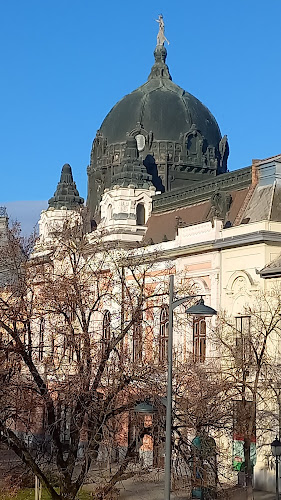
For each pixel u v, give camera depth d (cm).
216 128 8388
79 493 4188
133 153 7531
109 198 7325
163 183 7831
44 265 4575
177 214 6944
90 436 3831
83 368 3912
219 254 5928
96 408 3744
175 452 3975
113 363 4053
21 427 4653
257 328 5128
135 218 7225
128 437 4003
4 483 3966
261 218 5838
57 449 3816
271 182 5962
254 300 5544
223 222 6044
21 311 4222
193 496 4509
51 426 3800
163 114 8038
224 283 5859
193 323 5822
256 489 5259
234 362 5019
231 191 6362
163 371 4062
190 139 8044
